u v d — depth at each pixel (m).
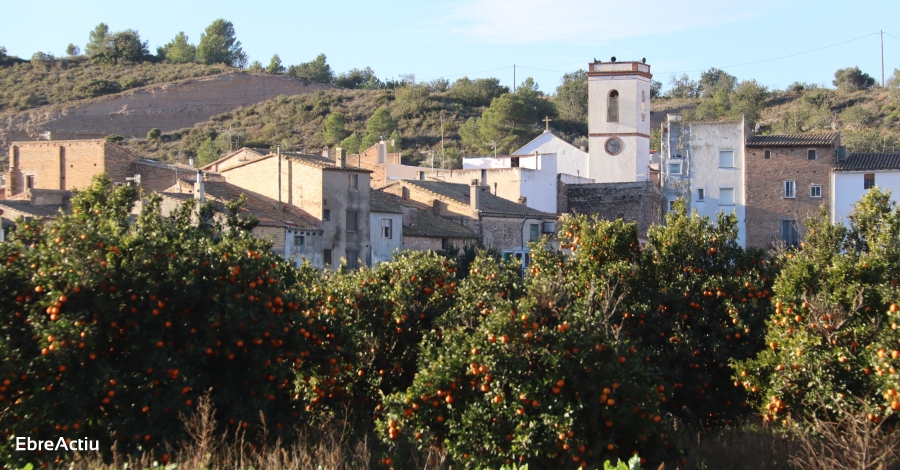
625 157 86.88
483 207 58.91
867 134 101.06
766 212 66.81
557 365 15.86
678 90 175.50
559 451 16.12
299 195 48.78
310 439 18.36
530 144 91.00
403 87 160.25
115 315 16.44
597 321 17.02
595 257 22.91
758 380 19.98
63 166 61.84
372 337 21.42
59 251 16.19
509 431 15.98
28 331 16.05
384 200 54.62
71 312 15.73
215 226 21.66
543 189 74.31
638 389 16.45
